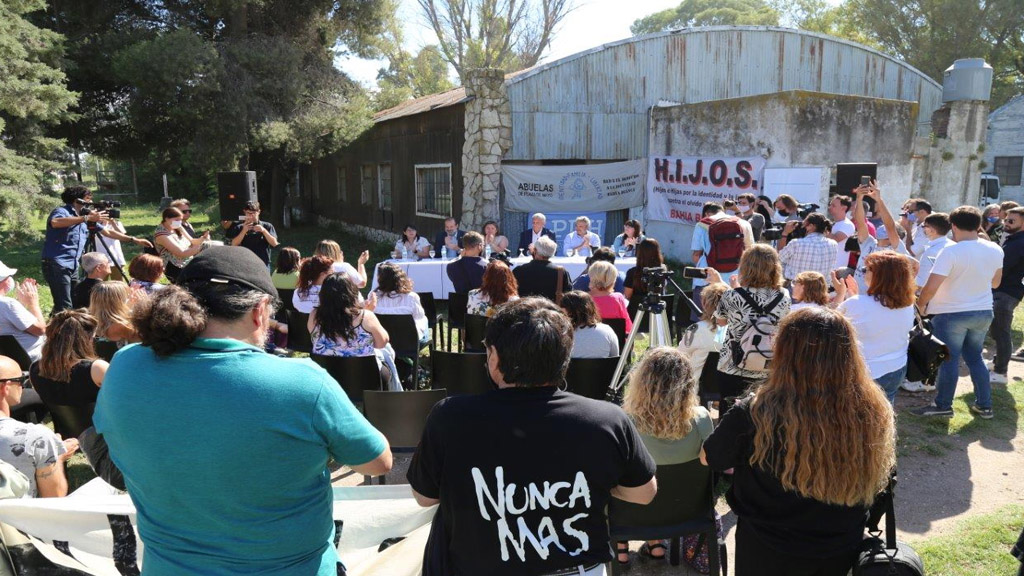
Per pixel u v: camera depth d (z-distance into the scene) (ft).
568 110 43.16
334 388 4.92
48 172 46.73
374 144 59.36
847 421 6.17
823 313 6.50
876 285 12.42
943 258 16.01
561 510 5.32
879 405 6.36
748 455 6.64
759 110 36.99
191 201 120.67
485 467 5.30
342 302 13.88
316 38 65.57
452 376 14.26
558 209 43.06
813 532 6.49
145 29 51.21
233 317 4.83
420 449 5.62
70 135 59.11
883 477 6.45
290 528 4.77
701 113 40.68
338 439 4.88
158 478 4.56
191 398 4.50
